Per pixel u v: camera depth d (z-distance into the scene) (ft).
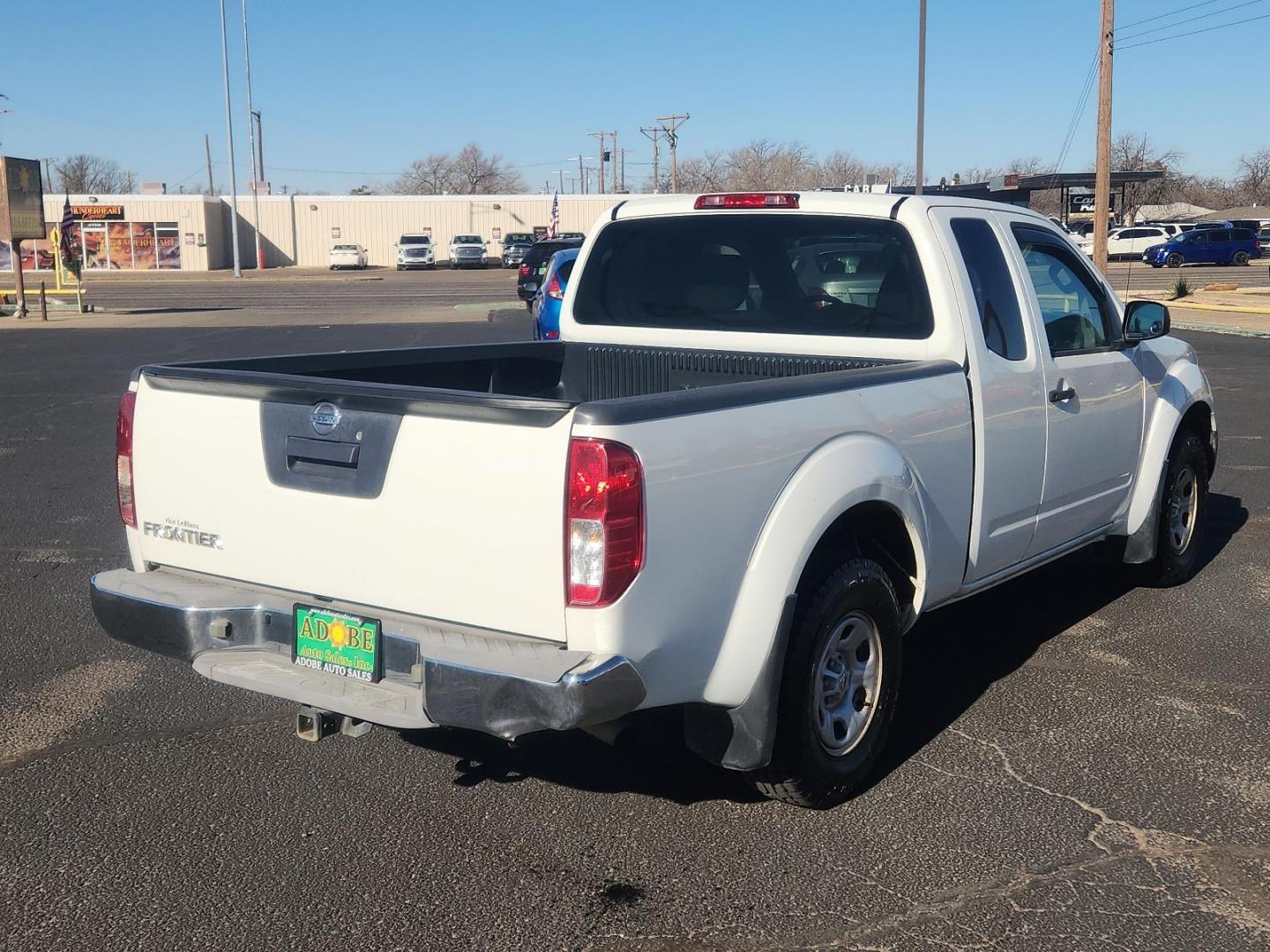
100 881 11.72
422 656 10.79
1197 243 169.07
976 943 10.69
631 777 14.10
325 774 14.16
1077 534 18.24
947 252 15.10
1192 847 12.40
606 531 10.27
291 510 11.89
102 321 95.66
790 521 11.90
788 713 12.26
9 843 12.48
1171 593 21.29
